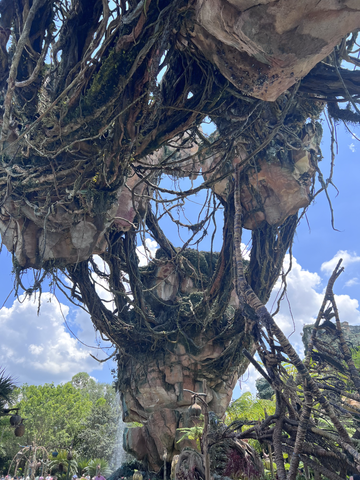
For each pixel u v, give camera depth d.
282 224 15.02
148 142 9.92
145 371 20.59
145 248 16.34
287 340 3.49
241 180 14.08
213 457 4.94
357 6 4.97
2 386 12.44
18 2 8.48
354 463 3.23
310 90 8.67
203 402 4.85
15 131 10.82
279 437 3.73
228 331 18.80
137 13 6.93
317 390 3.39
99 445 50.56
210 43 6.68
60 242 12.87
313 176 14.15
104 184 11.38
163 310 21.50
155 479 20.59
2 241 13.02
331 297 4.58
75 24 8.53
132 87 8.61
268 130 11.66
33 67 9.33
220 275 16.31
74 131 9.70
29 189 11.38
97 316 18.61
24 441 47.09
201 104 8.55
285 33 5.46
